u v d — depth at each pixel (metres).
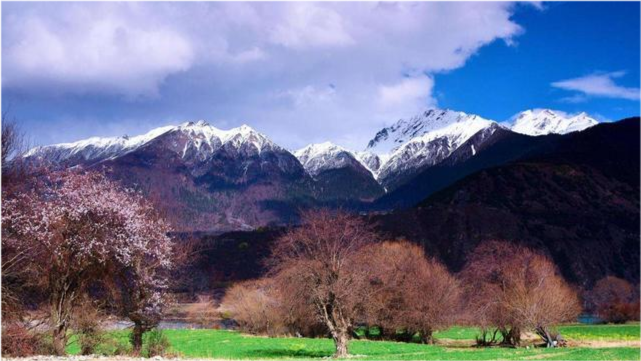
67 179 36.34
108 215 36.19
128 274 37.69
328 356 46.53
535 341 65.31
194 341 63.28
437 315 67.38
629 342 61.62
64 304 35.19
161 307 38.75
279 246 53.16
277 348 54.47
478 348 55.22
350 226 50.41
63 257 34.81
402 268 69.62
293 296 63.62
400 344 60.00
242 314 77.62
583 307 118.19
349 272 45.28
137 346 37.44
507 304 59.22
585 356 36.06
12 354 31.58
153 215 40.53
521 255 65.94
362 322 72.56
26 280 34.31
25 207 34.69
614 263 165.75
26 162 36.31
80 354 35.25
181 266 45.75
